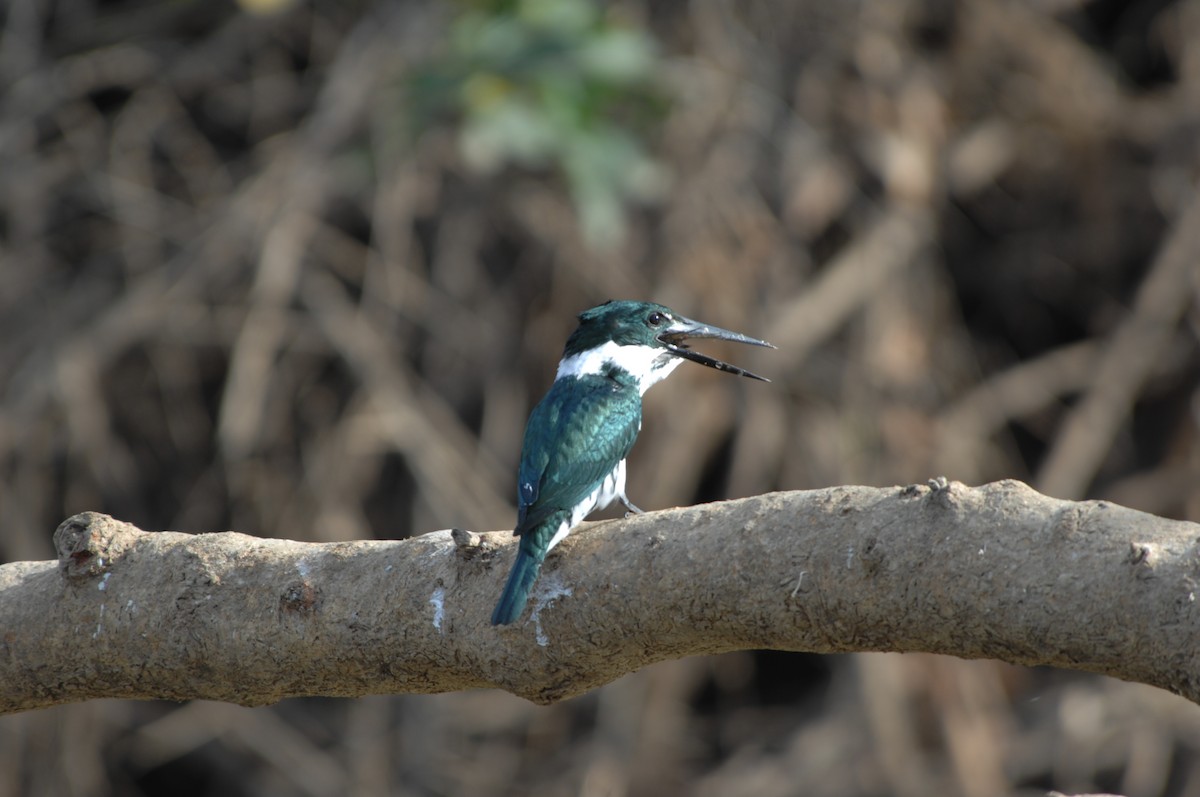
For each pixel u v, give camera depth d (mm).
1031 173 14953
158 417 13977
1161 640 3889
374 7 14836
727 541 4551
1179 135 14570
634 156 12125
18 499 13508
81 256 14664
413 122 12664
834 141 14594
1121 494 13992
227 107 15148
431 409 13617
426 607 4910
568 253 13766
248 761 13781
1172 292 14070
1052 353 14383
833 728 13258
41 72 15086
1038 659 4164
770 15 14961
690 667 13430
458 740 13180
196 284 13805
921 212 14297
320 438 13578
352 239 14289
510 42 11945
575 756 13180
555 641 4809
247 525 13477
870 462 13477
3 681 5387
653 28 14703
